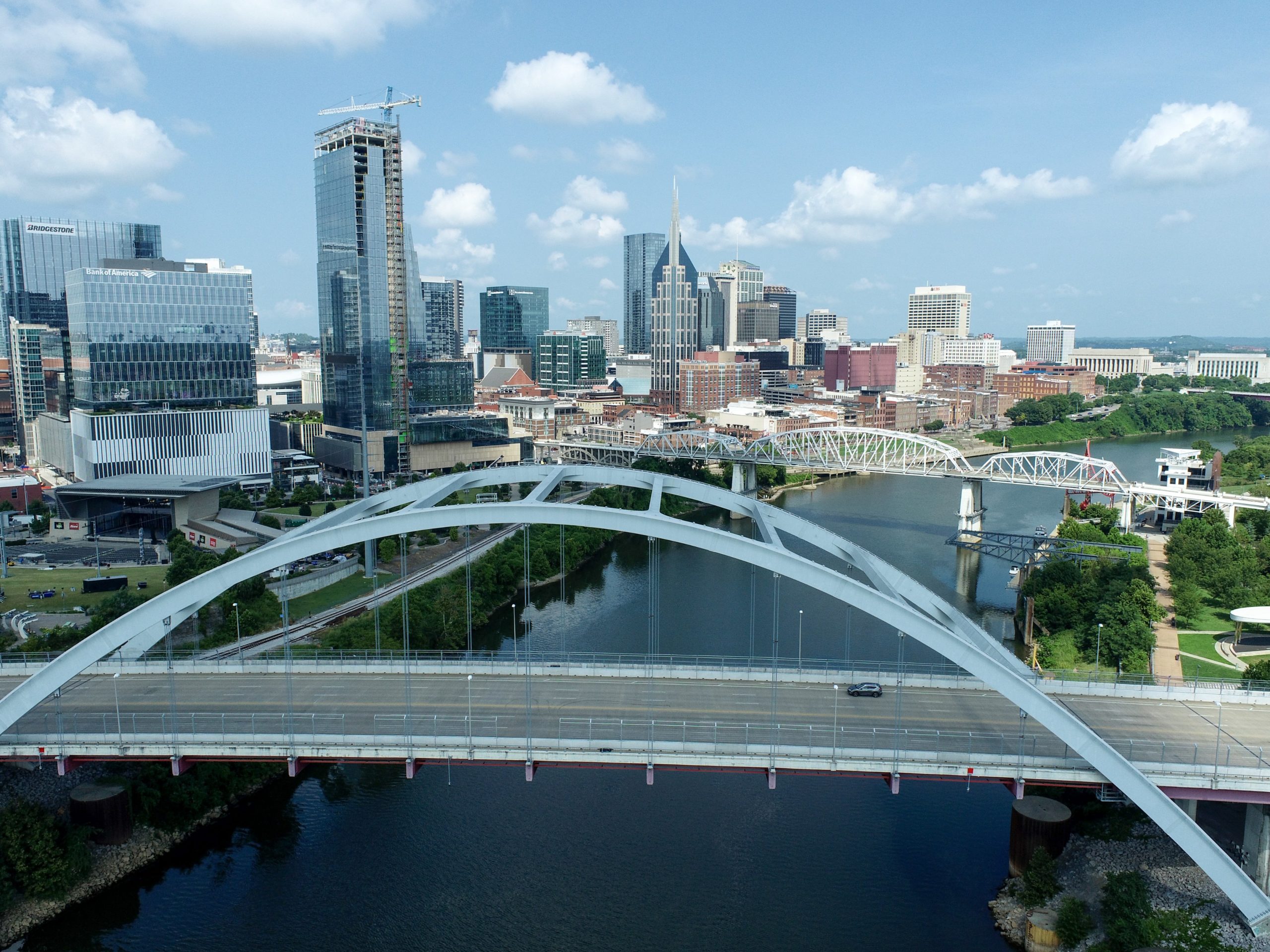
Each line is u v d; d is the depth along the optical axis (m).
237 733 92.75
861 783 115.69
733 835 103.81
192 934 89.94
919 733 92.19
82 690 107.50
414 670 113.31
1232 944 79.88
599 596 193.75
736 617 175.50
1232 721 97.50
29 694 88.62
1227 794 83.31
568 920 89.62
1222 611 168.75
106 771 108.00
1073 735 81.12
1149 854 94.00
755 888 94.12
